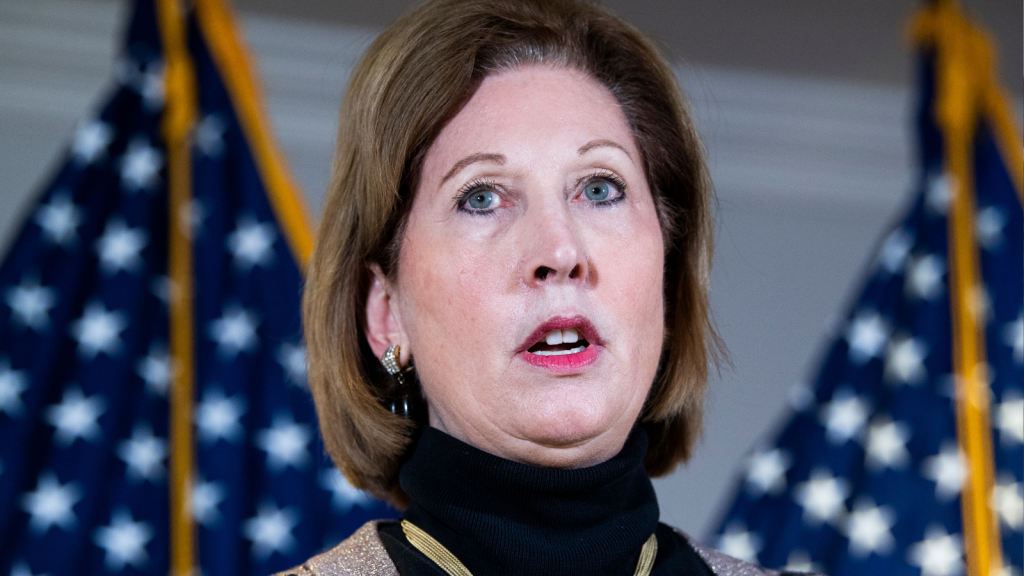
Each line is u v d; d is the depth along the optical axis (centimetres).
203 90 520
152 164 503
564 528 225
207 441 468
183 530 452
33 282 481
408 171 237
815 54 753
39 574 441
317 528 462
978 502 518
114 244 491
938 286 559
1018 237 565
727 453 754
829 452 546
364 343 256
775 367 777
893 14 706
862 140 794
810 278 798
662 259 238
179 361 474
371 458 261
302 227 507
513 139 230
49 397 466
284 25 710
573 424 217
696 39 742
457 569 225
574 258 218
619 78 252
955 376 544
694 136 262
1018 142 581
